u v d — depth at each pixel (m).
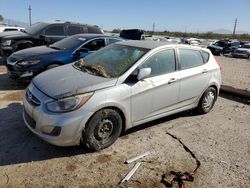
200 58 5.70
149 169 3.76
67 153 4.00
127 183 3.43
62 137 3.69
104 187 3.33
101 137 4.05
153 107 4.71
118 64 4.58
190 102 5.52
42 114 3.72
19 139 4.31
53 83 4.07
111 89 4.04
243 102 7.28
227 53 30.50
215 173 3.78
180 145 4.50
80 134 3.81
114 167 3.74
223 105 6.88
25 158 3.81
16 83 7.54
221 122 5.66
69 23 11.15
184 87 5.21
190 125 5.37
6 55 10.16
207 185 3.51
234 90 7.61
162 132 4.94
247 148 4.58
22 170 3.54
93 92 3.89
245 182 3.63
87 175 3.53
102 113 3.94
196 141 4.70
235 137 4.98
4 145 4.11
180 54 5.21
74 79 4.15
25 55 7.03
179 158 4.10
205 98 5.88
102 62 4.82
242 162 4.12
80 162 3.80
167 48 4.99
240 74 13.43
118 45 5.31
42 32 10.60
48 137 3.71
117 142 4.43
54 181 3.37
